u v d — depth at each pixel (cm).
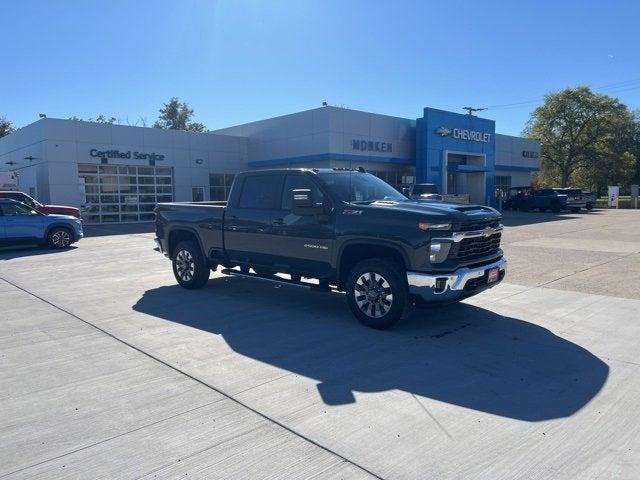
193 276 915
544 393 453
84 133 2822
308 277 749
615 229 2119
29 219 1605
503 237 1822
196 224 892
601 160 5509
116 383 485
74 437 382
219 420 405
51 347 599
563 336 621
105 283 1013
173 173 3209
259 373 506
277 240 766
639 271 1062
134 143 3019
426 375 498
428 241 608
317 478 324
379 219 649
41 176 2805
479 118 3703
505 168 4431
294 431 386
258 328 667
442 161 3412
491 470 330
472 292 650
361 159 3097
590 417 404
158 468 338
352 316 727
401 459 345
